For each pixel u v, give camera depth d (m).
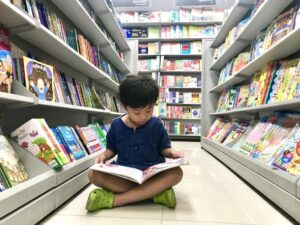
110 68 3.49
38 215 1.00
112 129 1.38
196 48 5.38
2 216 0.81
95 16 3.11
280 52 1.79
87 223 1.02
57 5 2.05
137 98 1.12
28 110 1.68
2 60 1.10
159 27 5.46
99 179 1.21
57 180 1.17
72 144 1.61
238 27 2.77
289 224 1.03
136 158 1.31
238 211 1.17
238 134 2.45
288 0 1.82
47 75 1.50
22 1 1.38
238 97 2.78
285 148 1.32
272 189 1.26
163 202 1.21
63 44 1.68
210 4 5.35
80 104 2.15
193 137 5.34
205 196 1.39
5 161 1.01
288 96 1.54
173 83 5.33
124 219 1.05
